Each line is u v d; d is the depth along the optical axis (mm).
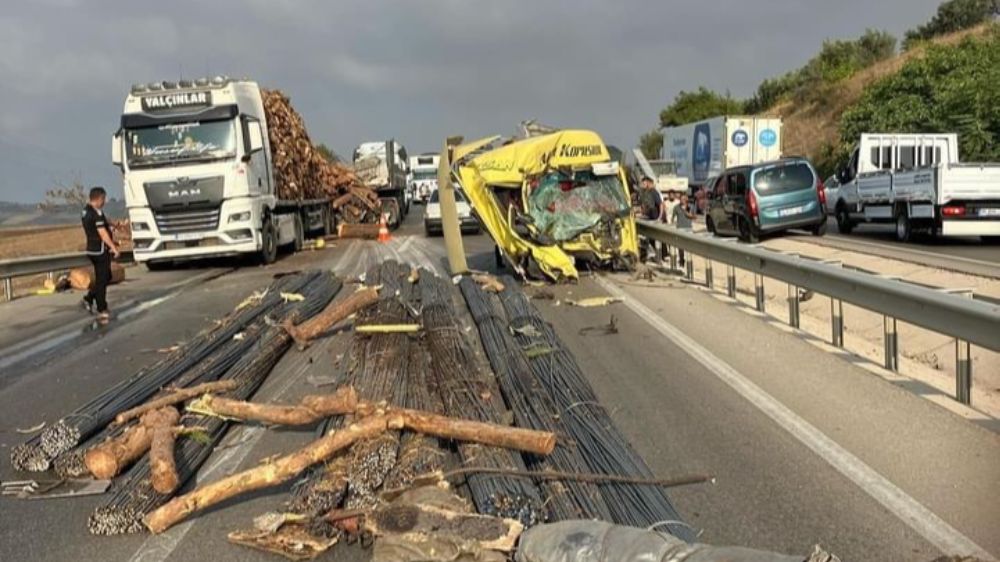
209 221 18859
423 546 4152
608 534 4051
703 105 71000
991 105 32625
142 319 12602
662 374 8000
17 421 7301
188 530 4871
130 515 4855
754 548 4355
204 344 9047
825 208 22406
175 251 18953
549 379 7145
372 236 30203
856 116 38875
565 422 6113
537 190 15164
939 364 9672
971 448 5734
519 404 6477
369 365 7590
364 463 4996
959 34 51062
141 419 6254
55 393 8219
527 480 4898
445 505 4504
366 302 10305
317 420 6238
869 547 4379
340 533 4652
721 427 6344
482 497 4668
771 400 6980
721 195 23953
